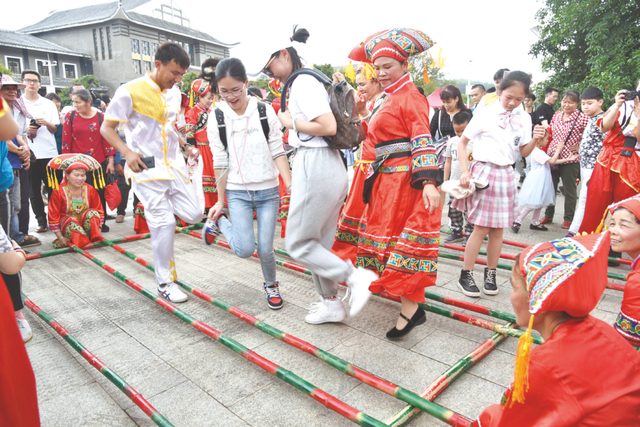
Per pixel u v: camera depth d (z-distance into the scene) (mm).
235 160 3105
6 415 1557
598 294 1258
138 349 2840
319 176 2449
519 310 1449
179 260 4605
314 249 2564
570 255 1254
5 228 4098
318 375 2498
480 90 6277
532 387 1297
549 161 5387
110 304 3557
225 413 2197
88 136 5590
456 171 4762
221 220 3268
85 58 47125
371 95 3070
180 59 3189
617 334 1340
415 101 2482
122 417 2215
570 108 5504
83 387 2475
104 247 5125
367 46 2582
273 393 2354
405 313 2725
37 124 5246
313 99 2334
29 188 5359
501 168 3357
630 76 9344
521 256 1394
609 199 4098
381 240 2621
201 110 5543
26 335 2979
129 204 8375
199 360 2695
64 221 4840
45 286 3957
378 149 2645
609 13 9969
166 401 2303
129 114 3225
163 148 3420
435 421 2107
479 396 2271
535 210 5559
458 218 5090
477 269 4230
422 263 2494
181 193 3582
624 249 1999
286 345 2846
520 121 3422
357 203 2967
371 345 2793
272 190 3205
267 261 3291
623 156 3941
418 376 2443
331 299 3027
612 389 1240
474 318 2736
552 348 1293
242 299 3578
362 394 2316
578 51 11172
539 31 11625
